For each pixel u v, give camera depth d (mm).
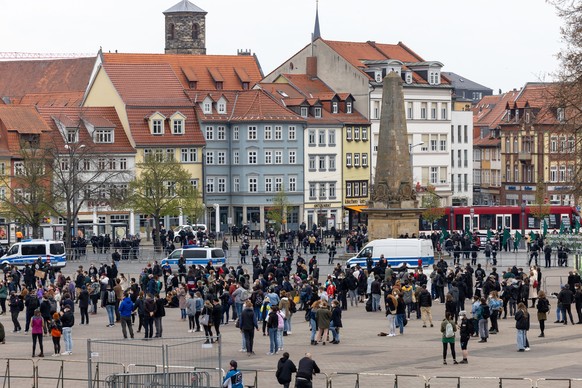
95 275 138000
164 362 76438
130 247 196000
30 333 116062
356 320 121000
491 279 119750
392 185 186250
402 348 101250
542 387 79375
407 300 120625
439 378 80875
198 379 75875
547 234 188750
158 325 107562
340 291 129250
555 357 94000
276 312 99188
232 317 123188
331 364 92688
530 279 129500
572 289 119438
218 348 77875
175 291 135375
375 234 186750
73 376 88438
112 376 75500
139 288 121250
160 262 179125
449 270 139375
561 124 154375
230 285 120375
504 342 103000
